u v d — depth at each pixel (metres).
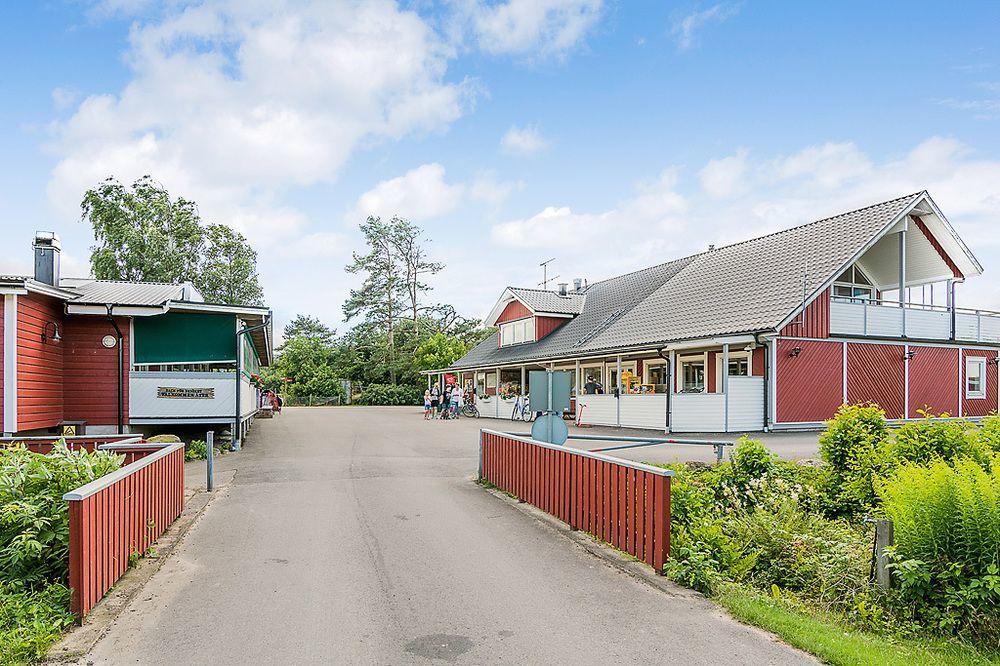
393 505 9.77
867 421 9.97
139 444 8.75
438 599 5.68
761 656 4.53
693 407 19.81
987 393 24.67
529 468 9.79
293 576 6.32
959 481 6.00
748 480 9.30
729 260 26.56
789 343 20.22
